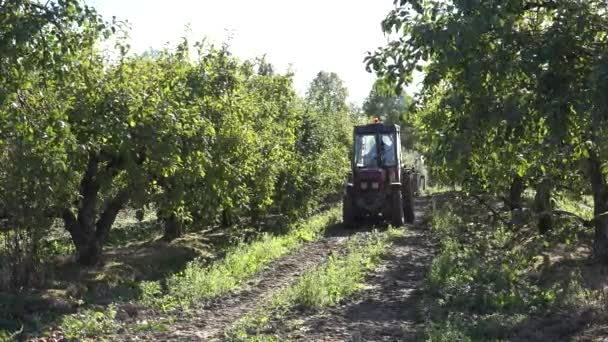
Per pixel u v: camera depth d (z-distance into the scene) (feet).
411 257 43.14
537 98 16.46
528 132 19.38
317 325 25.62
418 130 38.01
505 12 16.52
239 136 42.34
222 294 32.83
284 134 61.87
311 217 75.72
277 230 59.36
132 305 29.66
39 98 25.20
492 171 36.68
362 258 41.57
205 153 37.40
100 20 23.56
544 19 18.35
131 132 33.19
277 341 23.17
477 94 17.85
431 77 18.45
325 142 79.10
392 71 18.25
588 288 29.81
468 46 16.56
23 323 25.88
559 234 32.48
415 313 27.53
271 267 40.86
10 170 28.40
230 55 43.93
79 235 36.81
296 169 65.46
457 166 20.66
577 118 17.85
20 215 29.86
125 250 44.62
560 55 16.34
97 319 26.94
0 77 21.03
